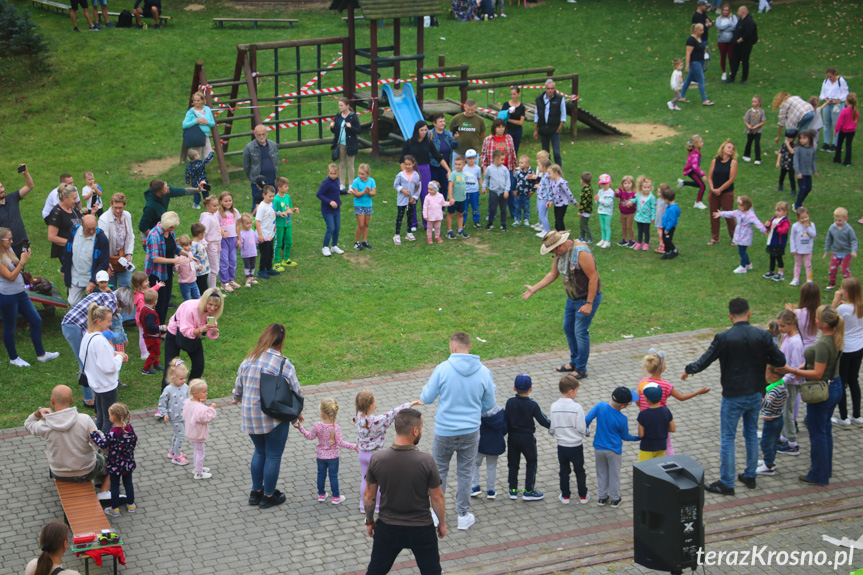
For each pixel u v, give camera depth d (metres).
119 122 22.42
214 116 20.39
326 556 7.57
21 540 7.73
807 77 25.39
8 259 10.95
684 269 15.06
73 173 19.12
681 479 6.44
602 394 10.68
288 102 24.41
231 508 8.35
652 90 25.33
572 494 8.71
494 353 11.93
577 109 21.95
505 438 10.12
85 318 9.92
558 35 29.81
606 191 15.89
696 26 23.19
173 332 10.16
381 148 21.50
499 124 17.03
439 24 30.77
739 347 8.33
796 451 9.53
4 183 18.44
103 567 7.39
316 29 29.27
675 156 20.36
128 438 8.04
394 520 6.28
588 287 10.70
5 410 10.21
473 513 8.34
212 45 26.95
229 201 13.60
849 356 9.77
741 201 14.52
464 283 14.46
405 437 6.30
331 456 8.27
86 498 7.76
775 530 7.89
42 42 24.67
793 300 13.63
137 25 28.27
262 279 14.53
